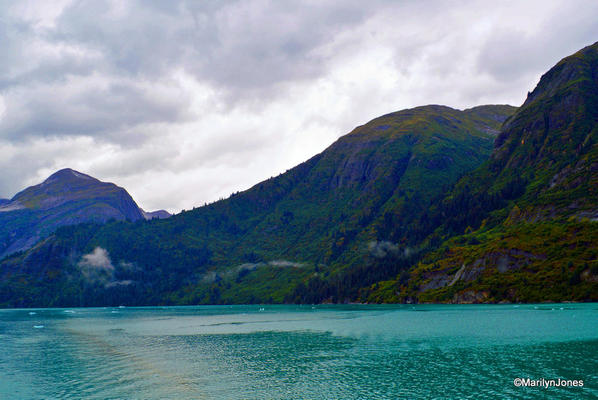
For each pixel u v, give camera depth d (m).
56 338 131.00
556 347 85.44
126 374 74.50
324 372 72.31
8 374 76.31
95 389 64.69
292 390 61.91
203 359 87.62
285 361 83.25
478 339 98.94
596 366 69.56
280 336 123.06
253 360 85.31
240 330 144.00
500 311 164.75
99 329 160.88
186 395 60.53
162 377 71.56
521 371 67.50
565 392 56.81
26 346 112.56
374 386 62.47
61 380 71.00
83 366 82.50
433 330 118.12
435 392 58.62
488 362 74.50
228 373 73.75
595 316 132.88
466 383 62.19
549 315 140.12
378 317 169.50
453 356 81.25
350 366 76.19
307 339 113.50
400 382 64.06
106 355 95.12
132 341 119.81
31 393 63.25
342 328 135.75
